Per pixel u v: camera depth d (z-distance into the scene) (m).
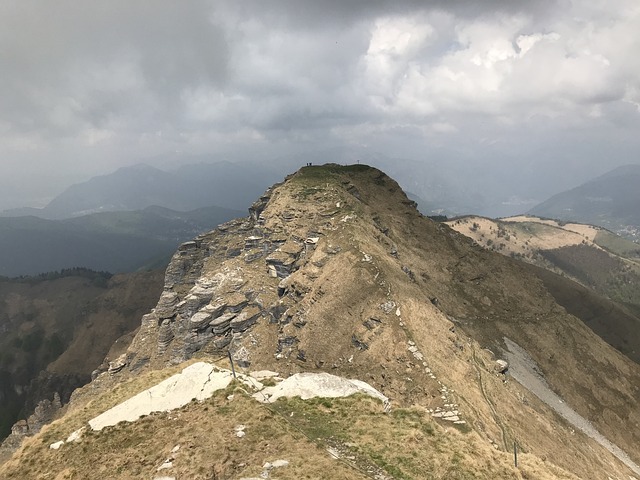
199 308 179.75
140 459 41.16
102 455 42.88
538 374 156.00
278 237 183.88
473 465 42.22
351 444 42.91
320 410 50.00
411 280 147.00
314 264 151.38
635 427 150.25
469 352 120.81
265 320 151.25
